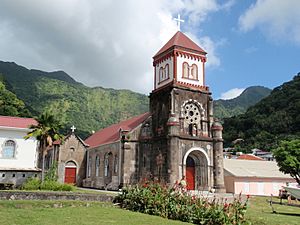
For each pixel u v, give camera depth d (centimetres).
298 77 14438
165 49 4928
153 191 2505
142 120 4969
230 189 5653
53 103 15162
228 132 13950
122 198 2780
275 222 2269
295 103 12381
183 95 4566
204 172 4478
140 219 2002
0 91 7944
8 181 3891
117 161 4809
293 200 4578
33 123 4494
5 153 4222
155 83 5028
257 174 5881
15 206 2436
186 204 2164
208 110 4700
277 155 5597
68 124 13388
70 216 2047
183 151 4331
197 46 4941
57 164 5662
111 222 1848
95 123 15138
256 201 4262
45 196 2719
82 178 6041
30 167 4297
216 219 1883
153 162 4444
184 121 4509
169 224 1845
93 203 2756
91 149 5959
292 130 11912
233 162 6475
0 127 4178
